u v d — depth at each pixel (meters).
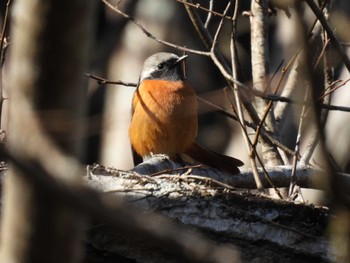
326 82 11.28
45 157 4.23
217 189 8.48
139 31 25.62
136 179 8.62
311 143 11.17
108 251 7.89
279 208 8.30
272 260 8.11
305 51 4.92
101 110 25.58
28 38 4.52
